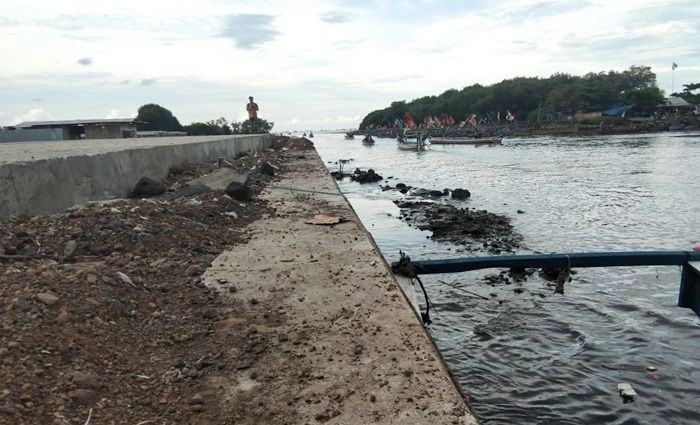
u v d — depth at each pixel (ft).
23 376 9.02
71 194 21.42
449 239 44.39
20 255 15.39
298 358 11.34
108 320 12.10
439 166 127.44
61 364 9.75
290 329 12.84
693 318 25.55
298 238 22.62
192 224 22.70
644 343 22.99
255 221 26.89
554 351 22.44
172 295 14.84
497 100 402.11
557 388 19.43
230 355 11.45
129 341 11.57
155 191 27.76
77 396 8.90
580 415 17.71
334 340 12.19
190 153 42.29
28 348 9.83
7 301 11.39
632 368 20.81
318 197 36.14
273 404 9.62
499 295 29.35
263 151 91.71
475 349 22.74
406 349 11.71
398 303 14.47
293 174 54.03
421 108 479.41
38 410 8.34
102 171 24.47
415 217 55.88
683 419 17.47
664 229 46.50
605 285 30.45
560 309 27.04
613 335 23.91
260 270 17.67
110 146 37.17
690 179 79.10
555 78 409.08
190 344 11.92
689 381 19.74
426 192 77.66
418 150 192.03
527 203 63.57
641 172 90.89
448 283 31.50
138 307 13.37
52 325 10.89
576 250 39.68
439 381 10.38
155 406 9.37
